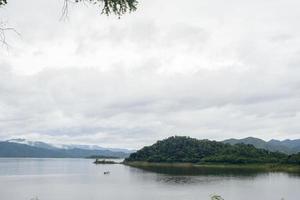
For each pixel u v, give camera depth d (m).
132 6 9.61
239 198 82.31
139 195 86.62
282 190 96.19
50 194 90.81
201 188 99.81
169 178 133.62
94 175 163.88
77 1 8.98
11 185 114.94
